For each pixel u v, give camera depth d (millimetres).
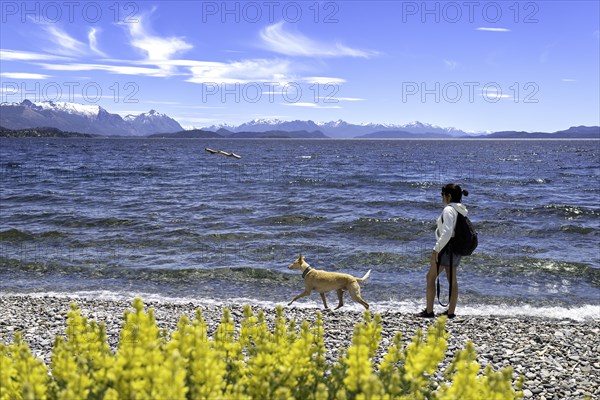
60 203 28469
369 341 3797
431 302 9836
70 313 3832
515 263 15047
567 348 8219
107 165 65750
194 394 2877
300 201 29422
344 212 25266
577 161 84875
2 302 11180
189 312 10523
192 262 15383
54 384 3148
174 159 84562
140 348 2955
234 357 3795
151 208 26500
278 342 3924
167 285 13164
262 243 18172
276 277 13906
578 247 17641
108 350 3455
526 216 24719
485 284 13125
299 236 19516
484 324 9516
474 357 3379
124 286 13062
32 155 94250
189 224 21766
